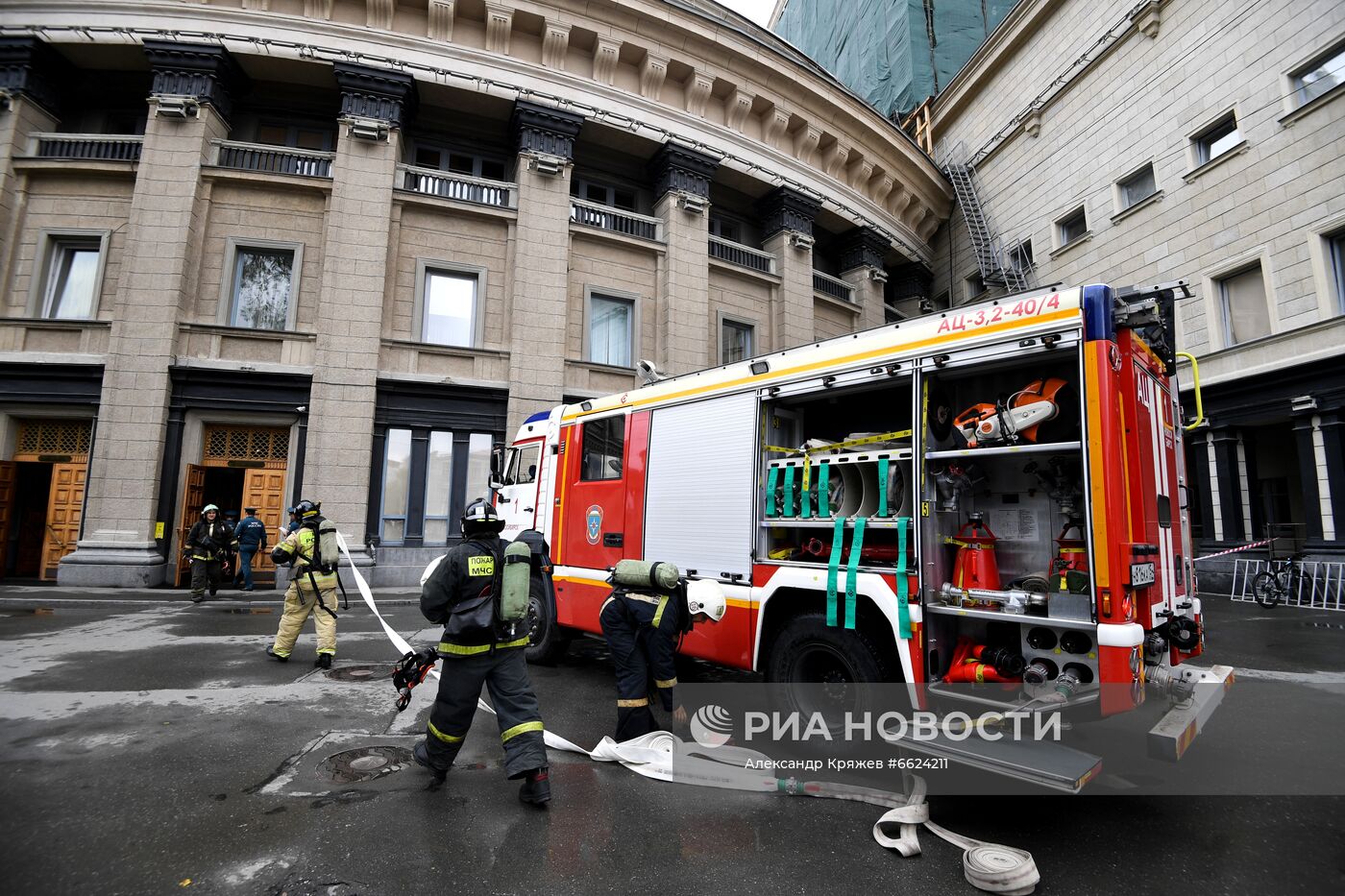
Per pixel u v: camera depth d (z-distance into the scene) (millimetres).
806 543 5008
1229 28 14617
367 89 15125
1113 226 17172
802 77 19656
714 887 2963
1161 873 3129
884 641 4305
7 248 14000
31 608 10703
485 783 4098
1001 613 3775
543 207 16281
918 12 27047
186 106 14195
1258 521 14133
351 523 13945
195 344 14016
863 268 22219
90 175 14383
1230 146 14602
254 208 14766
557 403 15766
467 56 15938
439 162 16922
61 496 13875
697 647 5410
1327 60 13055
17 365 13508
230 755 4445
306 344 14531
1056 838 3490
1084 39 18250
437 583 3947
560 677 6824
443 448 15258
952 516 4398
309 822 3516
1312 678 6852
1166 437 4492
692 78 18516
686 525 5637
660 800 3904
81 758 4355
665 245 17938
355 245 14680
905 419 4930
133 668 6770
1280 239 13531
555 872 3072
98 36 14359
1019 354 3891
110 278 14219
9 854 3135
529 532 5645
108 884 2898
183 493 13609
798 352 5090
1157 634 3963
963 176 22594
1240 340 14414
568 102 16734
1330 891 2967
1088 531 3553
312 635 8906
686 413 5867
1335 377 12508
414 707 5582
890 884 3014
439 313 15750
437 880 2988
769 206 20391
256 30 14758
